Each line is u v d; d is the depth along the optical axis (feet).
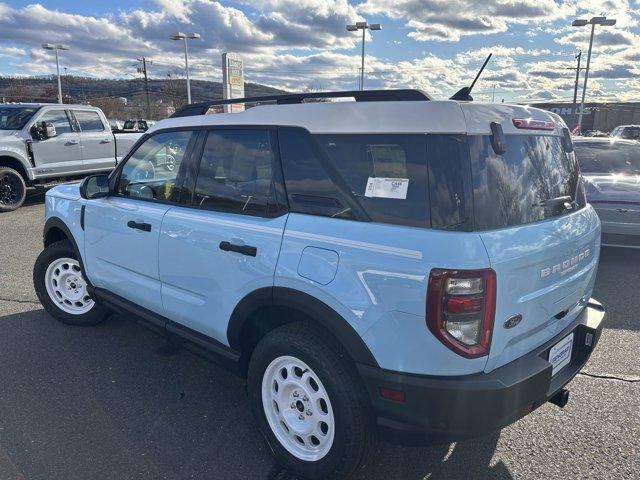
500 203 7.54
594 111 231.30
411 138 7.52
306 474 8.57
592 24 90.84
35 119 35.42
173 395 11.51
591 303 10.33
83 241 13.43
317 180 8.38
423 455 9.55
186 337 10.69
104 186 13.01
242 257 9.00
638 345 14.15
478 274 6.89
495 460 9.43
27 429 10.12
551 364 7.96
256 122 9.36
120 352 13.50
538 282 7.84
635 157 24.62
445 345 7.00
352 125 8.09
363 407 7.84
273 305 8.71
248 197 9.30
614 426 10.48
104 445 9.70
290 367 8.64
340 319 7.67
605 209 20.20
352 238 7.66
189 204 10.50
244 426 10.42
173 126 11.10
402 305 7.13
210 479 8.89
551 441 9.99
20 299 17.16
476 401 7.14
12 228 29.04
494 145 7.57
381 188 7.69
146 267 11.34
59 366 12.69
